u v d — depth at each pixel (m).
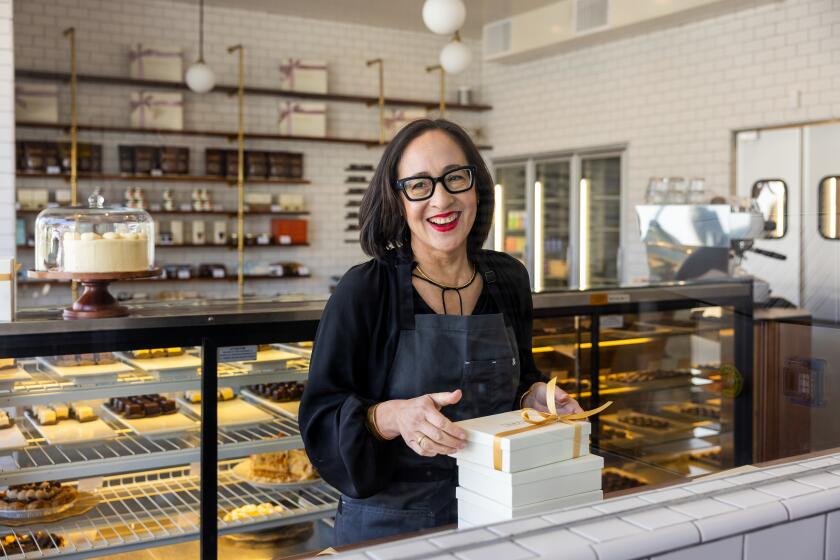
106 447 2.21
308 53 7.75
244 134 7.64
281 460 2.34
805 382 2.43
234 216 7.65
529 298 1.68
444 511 1.34
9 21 5.05
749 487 1.26
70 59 7.01
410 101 7.38
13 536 2.09
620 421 2.09
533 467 1.20
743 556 1.13
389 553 0.99
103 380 2.17
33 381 2.08
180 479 2.27
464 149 1.53
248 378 2.29
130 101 7.22
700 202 3.49
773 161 5.56
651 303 2.44
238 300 2.65
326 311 1.48
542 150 5.90
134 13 7.23
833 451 1.61
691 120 5.95
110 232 2.25
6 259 2.09
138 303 2.48
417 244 1.52
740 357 2.56
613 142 5.99
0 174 5.05
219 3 7.46
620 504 1.16
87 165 6.99
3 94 5.05
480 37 5.68
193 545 2.22
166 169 7.30
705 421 2.40
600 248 6.18
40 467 2.12
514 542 1.02
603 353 2.14
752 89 5.62
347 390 1.46
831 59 5.09
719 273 3.00
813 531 1.22
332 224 7.98
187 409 2.31
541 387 1.51
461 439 1.25
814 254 2.67
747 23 5.57
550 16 5.54
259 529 2.18
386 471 1.39
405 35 7.39
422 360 1.46
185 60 7.46
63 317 2.15
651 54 5.95
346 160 8.01
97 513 2.19
